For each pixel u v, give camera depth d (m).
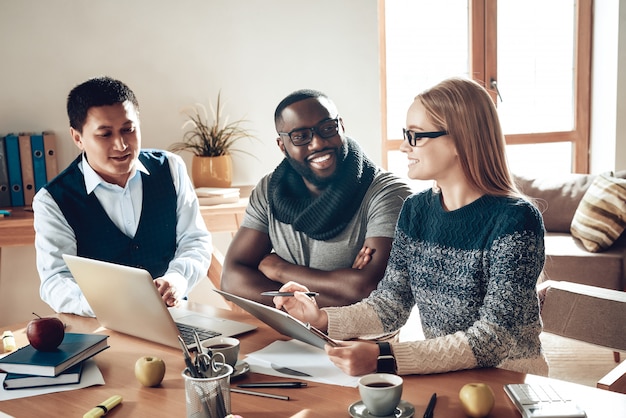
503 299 1.60
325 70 4.08
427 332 1.85
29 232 3.18
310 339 1.68
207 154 3.70
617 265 3.85
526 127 5.11
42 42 3.62
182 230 2.62
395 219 2.36
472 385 1.36
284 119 2.37
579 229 4.04
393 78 4.84
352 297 2.31
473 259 1.70
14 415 1.44
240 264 2.55
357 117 4.17
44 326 1.64
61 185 2.39
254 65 3.97
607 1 4.94
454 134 1.71
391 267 1.93
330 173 2.39
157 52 3.81
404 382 1.52
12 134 3.58
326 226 2.41
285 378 1.58
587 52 5.09
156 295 1.68
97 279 1.81
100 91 2.26
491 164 1.72
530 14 4.97
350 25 4.08
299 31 4.01
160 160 2.59
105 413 1.43
